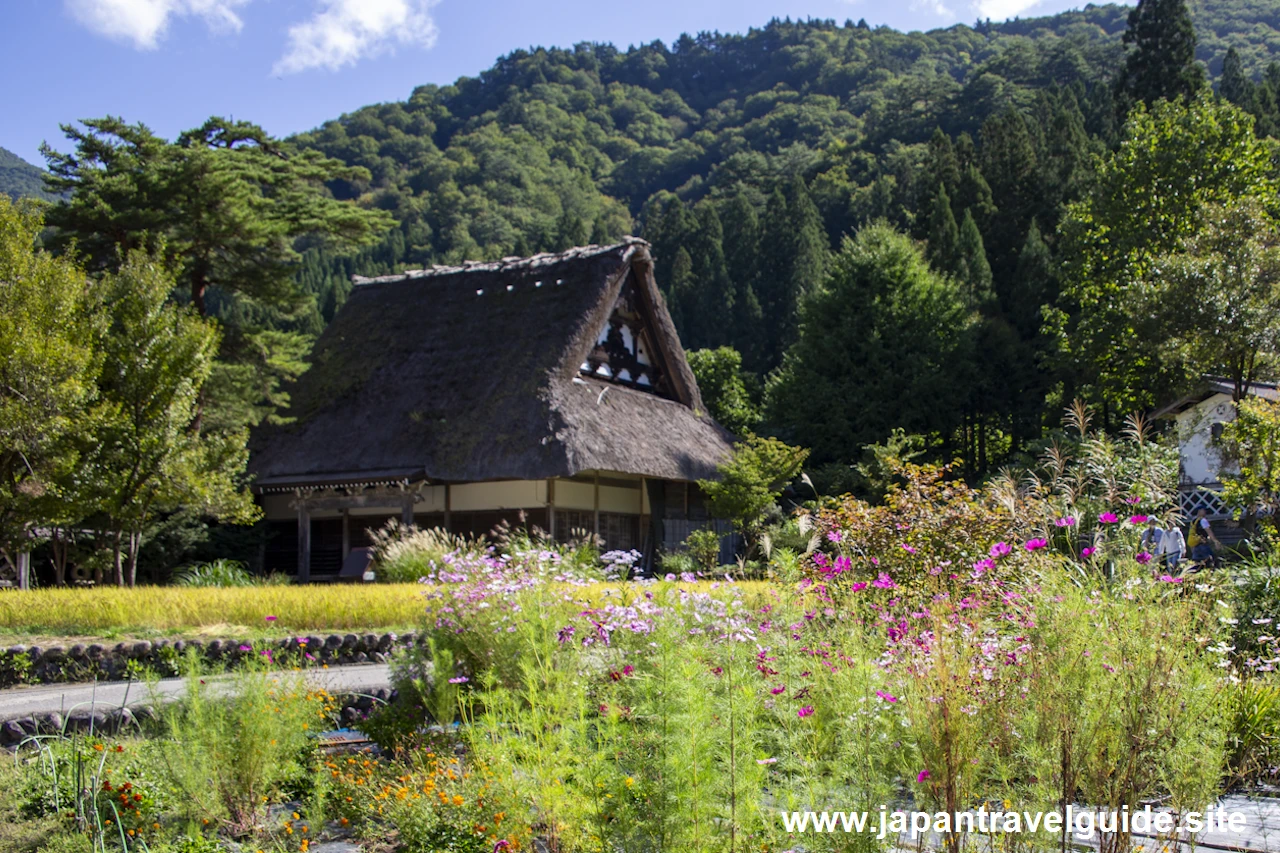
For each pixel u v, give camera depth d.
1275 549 7.86
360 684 7.72
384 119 116.50
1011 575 6.09
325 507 21.22
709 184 90.31
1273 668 5.50
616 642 6.07
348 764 5.62
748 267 50.88
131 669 8.92
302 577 20.86
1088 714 3.54
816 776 3.68
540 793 3.95
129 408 15.37
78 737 6.07
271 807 5.32
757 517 21.58
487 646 6.49
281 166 22.73
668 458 22.08
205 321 16.88
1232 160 28.44
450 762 5.32
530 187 97.81
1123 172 29.61
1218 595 5.37
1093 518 6.76
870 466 24.45
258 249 21.75
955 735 3.44
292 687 5.82
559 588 6.95
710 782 3.58
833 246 57.72
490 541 21.12
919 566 7.55
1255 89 43.00
